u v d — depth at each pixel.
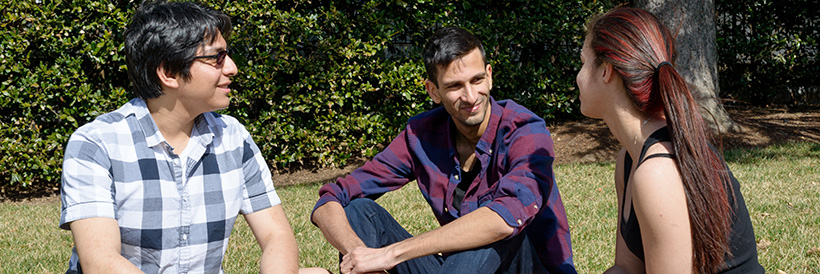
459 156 2.53
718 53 9.48
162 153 1.86
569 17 8.23
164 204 1.85
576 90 8.62
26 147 6.64
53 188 7.17
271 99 7.18
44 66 6.49
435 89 2.45
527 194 2.13
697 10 8.05
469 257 2.09
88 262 1.68
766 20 9.41
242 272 3.82
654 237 1.55
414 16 7.49
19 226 5.52
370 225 2.40
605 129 8.30
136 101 1.89
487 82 2.36
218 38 1.84
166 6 1.80
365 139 7.61
